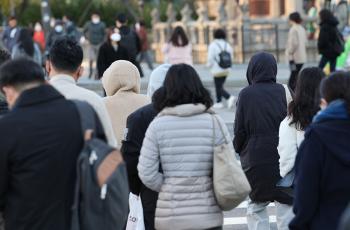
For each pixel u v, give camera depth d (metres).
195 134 9.48
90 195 8.23
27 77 8.45
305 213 8.35
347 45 30.84
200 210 9.40
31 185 8.17
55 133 8.27
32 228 8.23
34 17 78.12
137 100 12.15
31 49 36.00
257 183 12.48
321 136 8.28
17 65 8.48
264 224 12.92
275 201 12.47
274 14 60.91
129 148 10.59
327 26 34.19
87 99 10.03
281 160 11.52
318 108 11.17
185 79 9.51
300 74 11.33
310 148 8.32
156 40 56.84
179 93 9.48
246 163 12.61
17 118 8.26
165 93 9.59
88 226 8.32
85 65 49.66
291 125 11.42
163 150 9.49
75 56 10.29
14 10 76.56
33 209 8.19
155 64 52.94
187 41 33.53
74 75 10.40
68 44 10.36
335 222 8.27
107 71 12.30
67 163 8.30
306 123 11.23
